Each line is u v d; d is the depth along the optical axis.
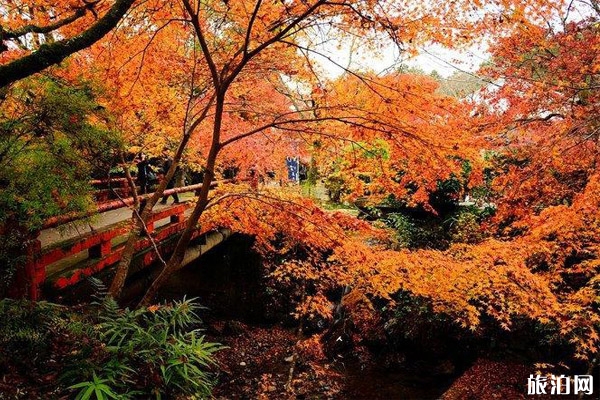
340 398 8.39
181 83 7.18
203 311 12.63
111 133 4.43
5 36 3.17
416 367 9.58
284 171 10.92
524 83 7.91
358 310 10.24
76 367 3.37
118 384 3.25
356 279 8.64
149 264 7.68
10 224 4.11
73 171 3.94
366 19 4.45
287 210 6.07
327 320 11.80
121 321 3.96
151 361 3.52
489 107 8.01
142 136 7.28
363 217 13.35
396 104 5.32
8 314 3.56
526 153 7.65
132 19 5.63
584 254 7.36
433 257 7.37
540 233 6.49
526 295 6.25
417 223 12.42
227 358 10.19
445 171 5.64
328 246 6.73
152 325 4.25
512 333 9.20
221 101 5.02
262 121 8.12
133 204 6.84
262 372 9.53
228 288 13.10
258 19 5.42
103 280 6.11
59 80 4.25
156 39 6.04
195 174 16.62
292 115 7.31
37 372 3.40
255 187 9.55
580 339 6.10
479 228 9.73
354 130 5.51
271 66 6.47
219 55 6.62
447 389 8.62
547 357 8.73
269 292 12.73
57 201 3.87
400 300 10.29
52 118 3.91
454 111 5.44
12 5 4.80
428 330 9.67
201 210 5.45
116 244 7.20
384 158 6.26
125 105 6.13
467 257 7.45
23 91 3.83
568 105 7.65
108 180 5.96
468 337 9.49
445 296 6.89
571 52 7.35
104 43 5.92
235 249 13.08
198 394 3.73
